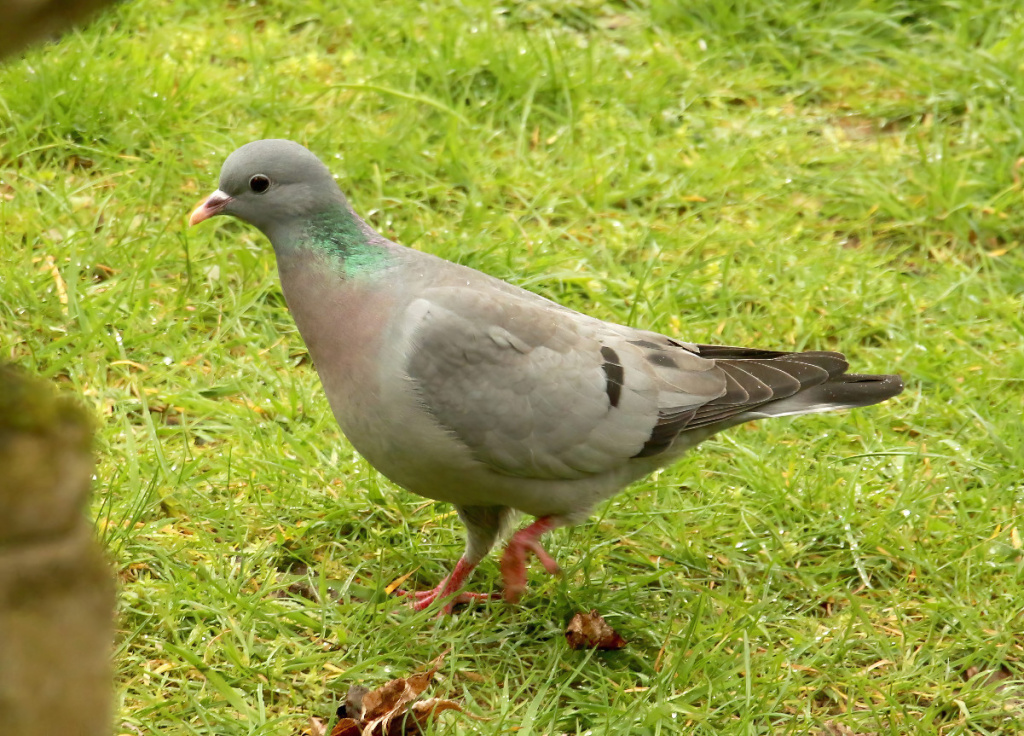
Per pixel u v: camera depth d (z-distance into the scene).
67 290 10.55
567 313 8.71
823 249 12.64
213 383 10.38
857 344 11.55
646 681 8.01
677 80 14.95
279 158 8.17
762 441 10.52
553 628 8.45
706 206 13.05
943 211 13.20
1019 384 11.12
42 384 4.08
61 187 11.70
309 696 7.64
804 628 8.65
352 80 14.12
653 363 8.59
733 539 9.43
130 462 9.00
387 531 9.22
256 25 15.09
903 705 8.01
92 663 4.14
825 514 9.62
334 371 8.19
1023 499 9.90
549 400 8.09
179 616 8.02
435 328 7.91
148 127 12.74
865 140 14.44
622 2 16.05
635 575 9.05
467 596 8.80
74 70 12.93
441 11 15.27
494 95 14.12
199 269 11.34
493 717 7.55
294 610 8.23
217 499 9.22
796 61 15.49
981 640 8.48
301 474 9.39
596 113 14.09
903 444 10.38
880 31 15.83
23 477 3.80
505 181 12.93
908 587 9.10
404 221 12.39
